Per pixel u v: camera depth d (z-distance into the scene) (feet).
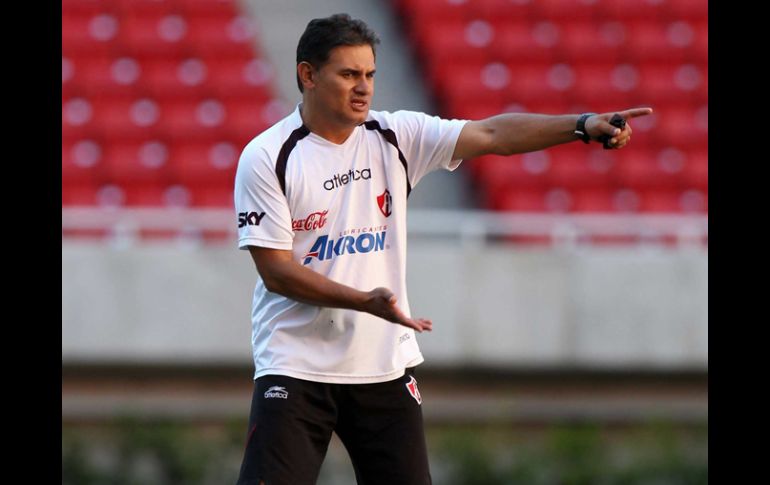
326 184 49.60
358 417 51.08
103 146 139.03
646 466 108.47
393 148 50.70
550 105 151.64
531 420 119.14
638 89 153.07
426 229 133.39
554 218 117.60
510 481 108.58
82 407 117.29
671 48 159.43
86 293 115.24
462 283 116.57
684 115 149.79
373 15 167.22
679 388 121.08
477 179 138.31
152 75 149.89
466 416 118.93
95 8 159.43
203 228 121.08
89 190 133.90
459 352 116.37
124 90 146.82
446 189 137.18
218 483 109.09
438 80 154.51
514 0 165.99
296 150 49.52
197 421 117.91
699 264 117.70
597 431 114.83
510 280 117.08
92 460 109.09
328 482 113.70
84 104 144.46
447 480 109.09
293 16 166.30
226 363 116.37
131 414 112.78
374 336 50.65
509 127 50.44
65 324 115.03
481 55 158.30
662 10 164.76
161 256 116.06
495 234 134.00
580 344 117.19
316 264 49.90
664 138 145.59
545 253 117.39
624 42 160.04
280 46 160.66
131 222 121.08
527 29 162.40
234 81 150.10
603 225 132.57
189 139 140.77
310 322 50.26
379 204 50.47
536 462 109.09
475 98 151.94
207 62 153.17
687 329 117.60
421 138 51.03
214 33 158.51
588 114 49.47
